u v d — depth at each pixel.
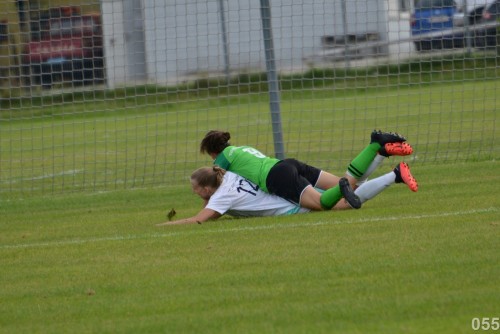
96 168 49.22
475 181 33.03
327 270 20.45
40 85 52.84
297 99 76.25
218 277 20.64
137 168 47.66
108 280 21.30
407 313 16.86
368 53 61.94
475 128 52.09
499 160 38.94
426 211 27.19
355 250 22.28
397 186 33.12
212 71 69.56
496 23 49.47
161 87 66.62
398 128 55.19
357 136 53.94
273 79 38.44
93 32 53.44
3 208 36.19
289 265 21.25
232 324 16.98
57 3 50.88
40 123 71.50
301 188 28.16
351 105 70.81
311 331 16.22
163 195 36.75
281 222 26.94
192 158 50.19
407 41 54.75
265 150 51.50
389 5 52.25
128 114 75.31
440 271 19.61
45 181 45.22
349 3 55.09
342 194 27.45
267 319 17.12
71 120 72.31
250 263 21.80
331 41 65.06
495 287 18.16
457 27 51.50
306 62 66.62
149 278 21.14
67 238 27.94
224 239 25.05
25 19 50.03
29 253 25.59
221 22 52.25
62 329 17.58
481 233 23.19
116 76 57.53
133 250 24.70
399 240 23.05
